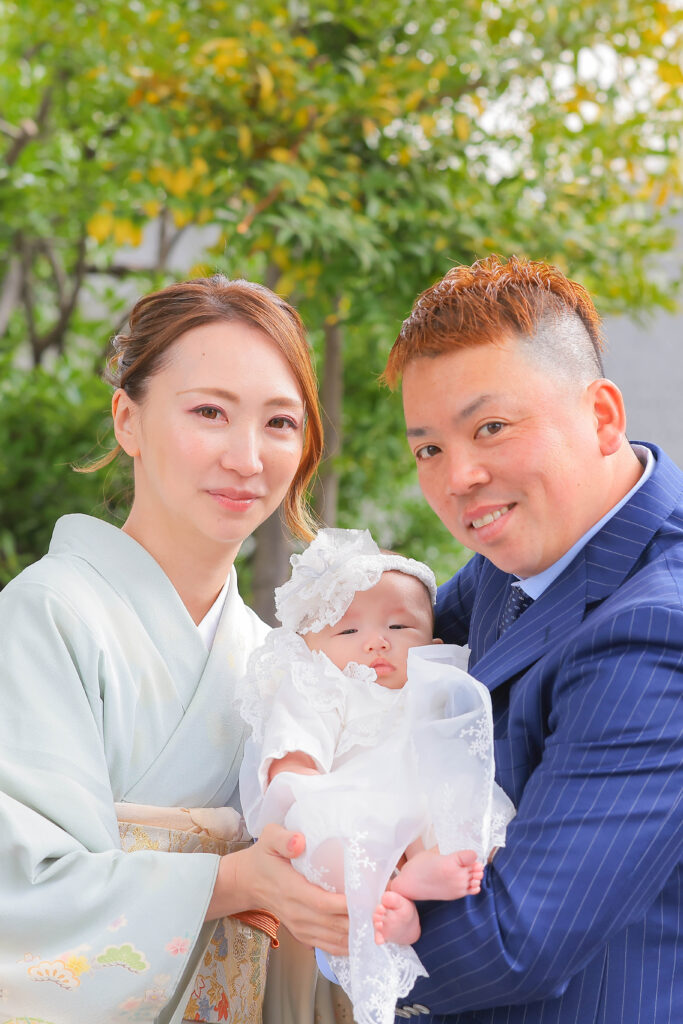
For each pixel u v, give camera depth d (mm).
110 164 4527
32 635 1640
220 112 4039
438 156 4254
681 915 1446
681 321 6758
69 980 1525
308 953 1899
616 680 1384
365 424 5758
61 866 1537
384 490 5961
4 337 6539
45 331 6977
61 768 1582
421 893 1401
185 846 1689
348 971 1451
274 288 4473
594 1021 1412
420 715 1562
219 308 1735
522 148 4484
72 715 1618
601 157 4484
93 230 4086
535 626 1555
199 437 1692
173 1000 1619
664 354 6746
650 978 1420
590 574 1533
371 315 4004
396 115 4090
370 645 1793
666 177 4477
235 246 3957
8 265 6438
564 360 1515
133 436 1817
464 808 1412
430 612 1899
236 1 4016
